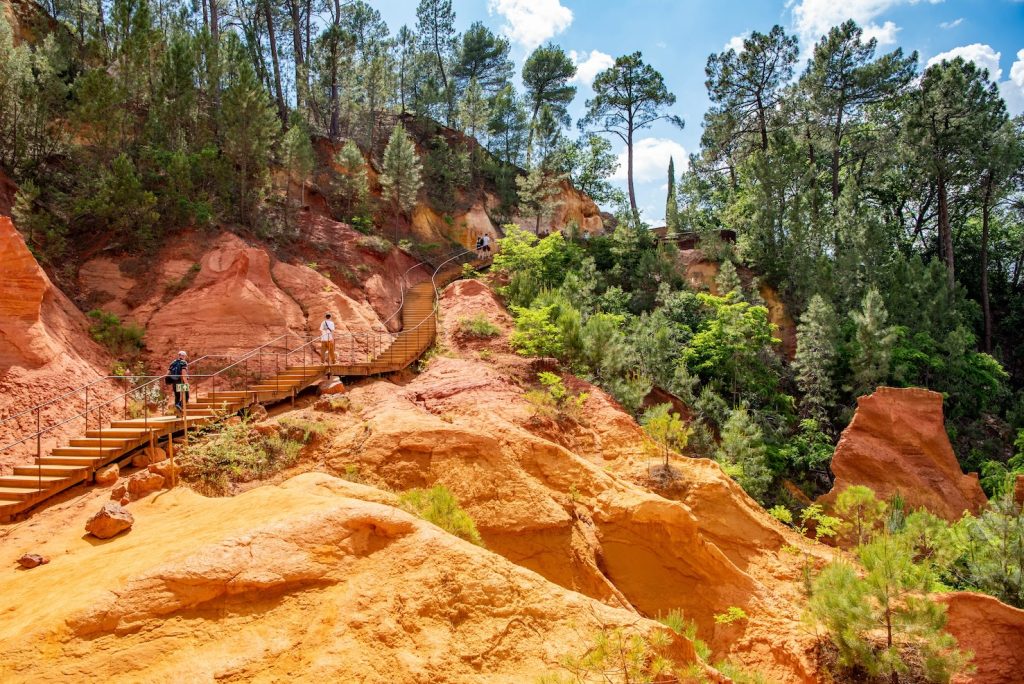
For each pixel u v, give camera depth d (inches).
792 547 628.4
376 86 2037.4
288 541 276.8
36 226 799.1
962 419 1299.2
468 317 1016.9
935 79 1772.9
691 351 1143.0
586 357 915.4
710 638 518.3
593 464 621.3
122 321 797.9
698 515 627.2
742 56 2039.9
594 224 2297.0
